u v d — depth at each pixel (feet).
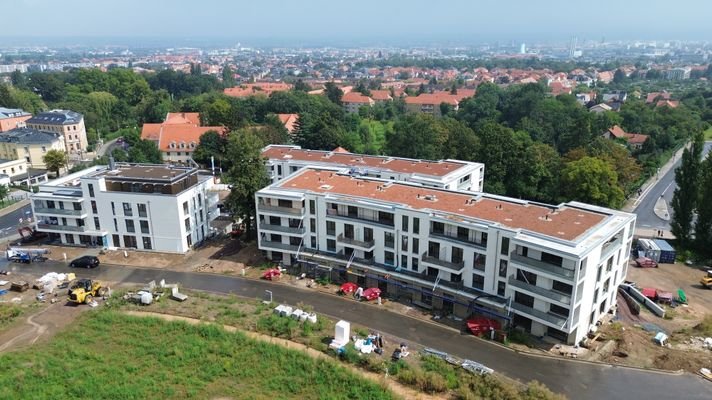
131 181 314.55
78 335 222.28
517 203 258.57
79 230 325.01
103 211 321.32
